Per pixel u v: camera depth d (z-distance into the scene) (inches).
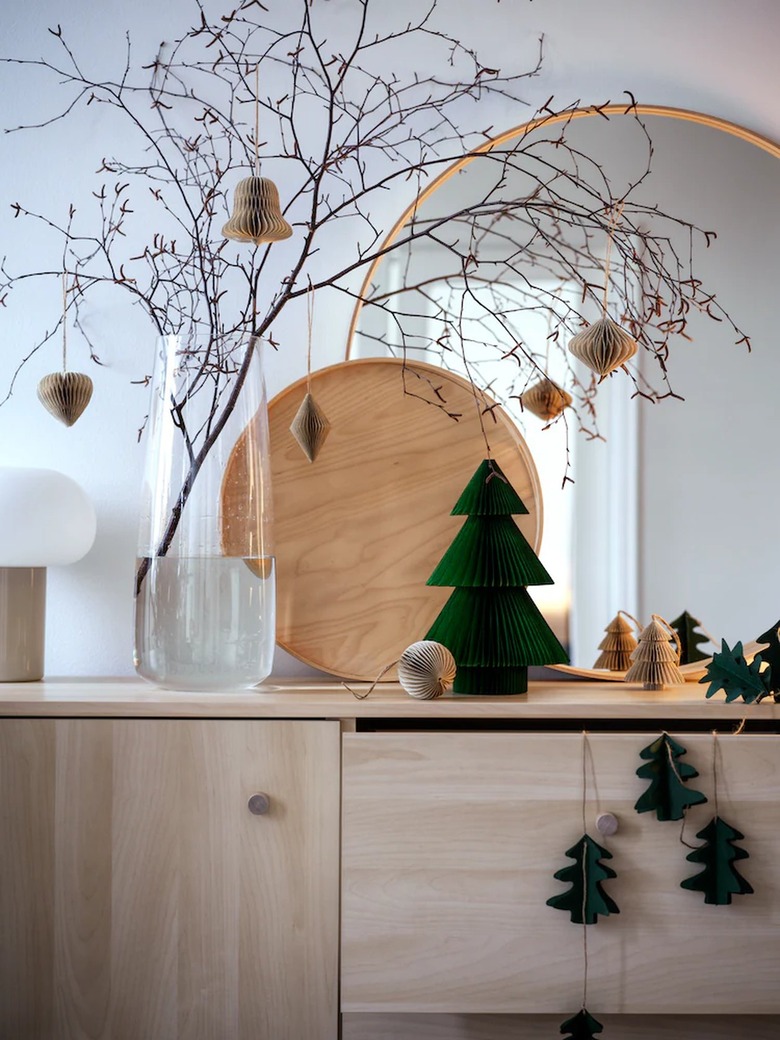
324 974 38.9
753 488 50.0
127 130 51.2
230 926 38.8
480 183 50.4
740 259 50.5
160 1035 38.8
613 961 38.5
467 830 38.6
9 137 50.9
